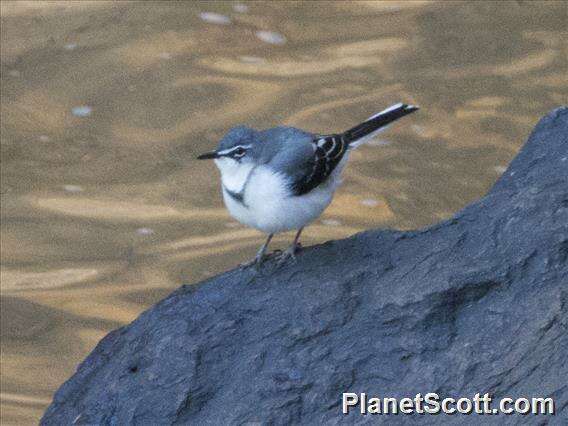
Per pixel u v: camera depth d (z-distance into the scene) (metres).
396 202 16.67
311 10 20.55
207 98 18.56
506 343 8.47
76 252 16.27
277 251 9.97
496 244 9.25
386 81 18.70
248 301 9.40
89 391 9.36
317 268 9.58
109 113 18.48
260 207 9.34
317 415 8.41
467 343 8.56
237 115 18.16
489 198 9.83
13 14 20.48
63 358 14.41
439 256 9.32
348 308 9.10
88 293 15.52
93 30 20.06
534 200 9.54
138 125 18.28
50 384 13.99
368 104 18.16
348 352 8.74
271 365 8.80
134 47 19.62
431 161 17.38
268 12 20.53
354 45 19.61
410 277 9.20
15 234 16.55
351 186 17.03
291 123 17.80
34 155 17.94
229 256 15.96
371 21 20.23
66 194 17.25
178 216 16.80
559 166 10.18
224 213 16.86
